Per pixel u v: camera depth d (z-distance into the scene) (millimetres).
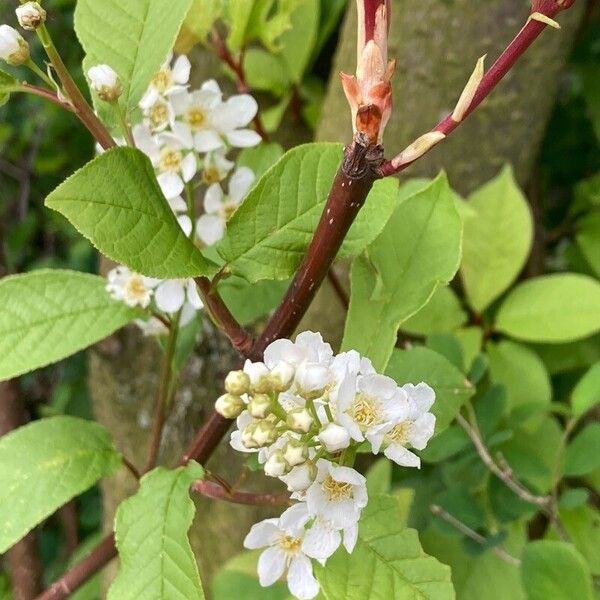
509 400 236
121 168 126
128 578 142
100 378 298
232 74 262
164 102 171
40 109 449
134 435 291
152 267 130
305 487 124
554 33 236
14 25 401
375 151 117
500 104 240
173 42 149
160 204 132
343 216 128
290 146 294
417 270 163
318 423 123
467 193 253
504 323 242
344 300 221
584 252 282
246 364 126
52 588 187
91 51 155
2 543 162
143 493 152
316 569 151
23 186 487
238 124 178
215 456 272
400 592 151
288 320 143
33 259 534
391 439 133
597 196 273
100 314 181
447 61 237
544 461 230
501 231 239
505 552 220
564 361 259
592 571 208
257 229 144
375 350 158
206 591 293
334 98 255
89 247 463
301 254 145
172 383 210
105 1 156
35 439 176
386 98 113
